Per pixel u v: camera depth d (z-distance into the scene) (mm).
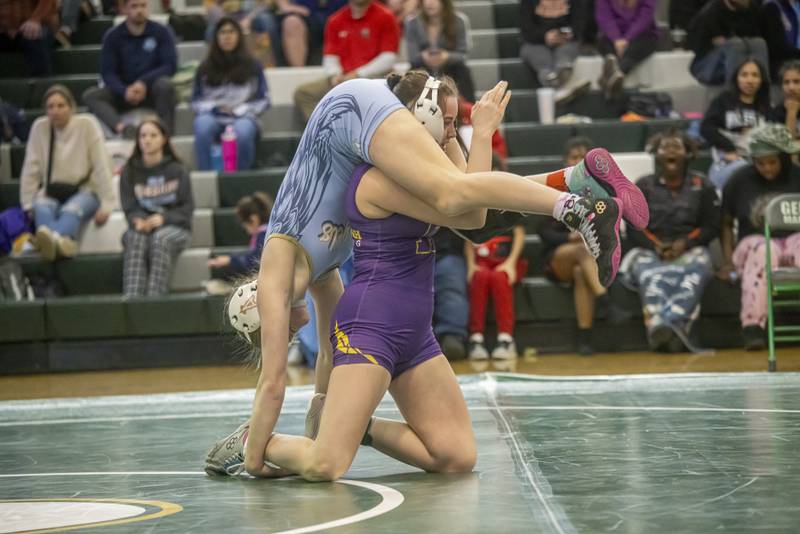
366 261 5930
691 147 13195
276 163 15773
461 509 4801
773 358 10523
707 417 7562
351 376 5742
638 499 4875
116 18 19234
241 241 14922
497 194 5504
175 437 7836
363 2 15727
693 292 12758
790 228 10773
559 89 16406
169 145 14531
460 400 6039
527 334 13461
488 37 17922
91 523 4785
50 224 14469
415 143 5645
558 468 5797
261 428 5887
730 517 4434
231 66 15891
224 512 4949
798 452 5992
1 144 16359
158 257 13859
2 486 5957
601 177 5812
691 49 16516
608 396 9148
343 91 5930
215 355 13594
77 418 9250
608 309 13141
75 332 13539
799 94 14438
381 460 6582
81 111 17000
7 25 17938
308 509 4945
